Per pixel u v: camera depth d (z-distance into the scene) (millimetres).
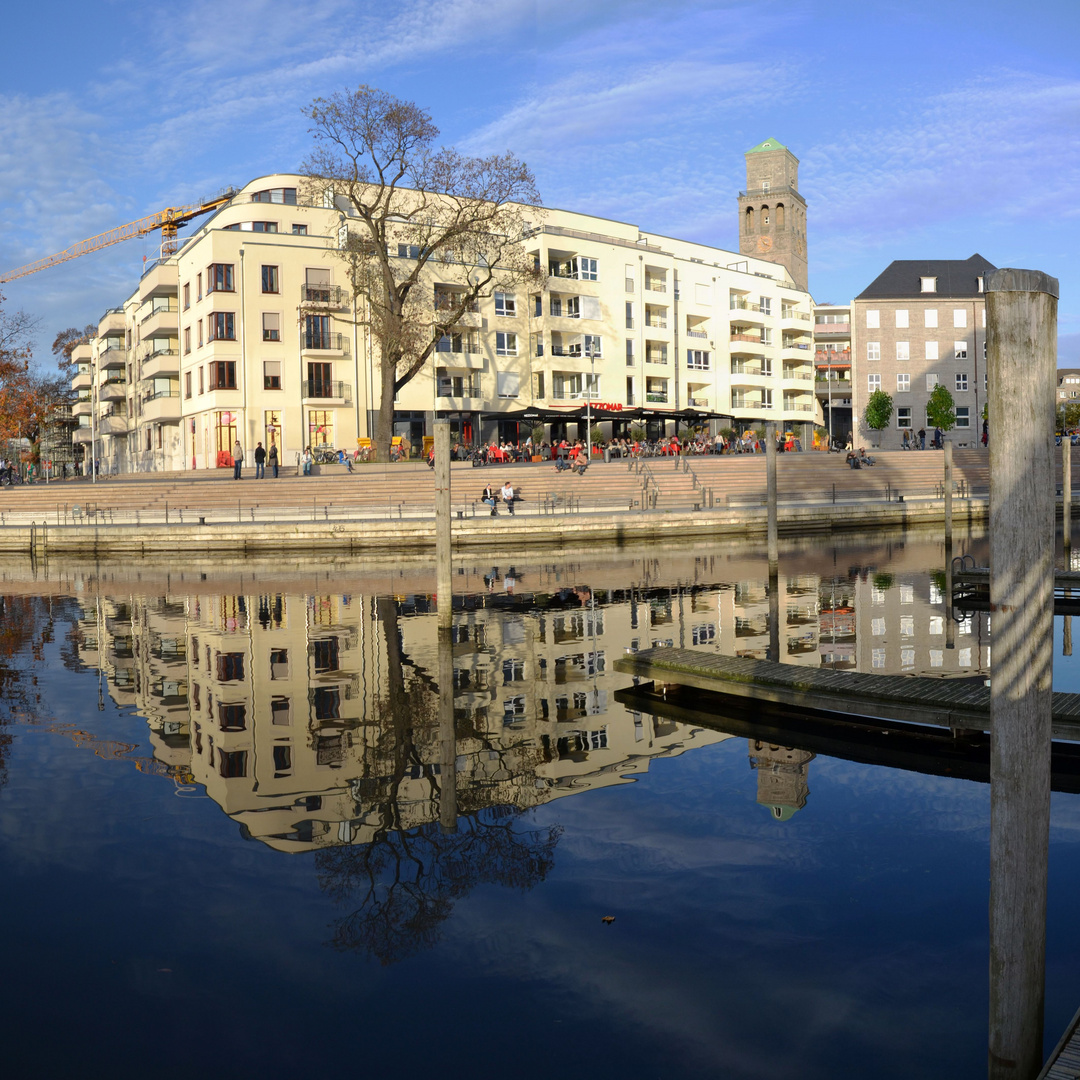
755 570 27500
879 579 24969
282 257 55406
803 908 6055
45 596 23969
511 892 6336
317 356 56188
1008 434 3578
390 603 21672
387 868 6754
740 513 40031
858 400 79938
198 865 6832
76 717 11250
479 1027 4801
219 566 31891
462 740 10125
